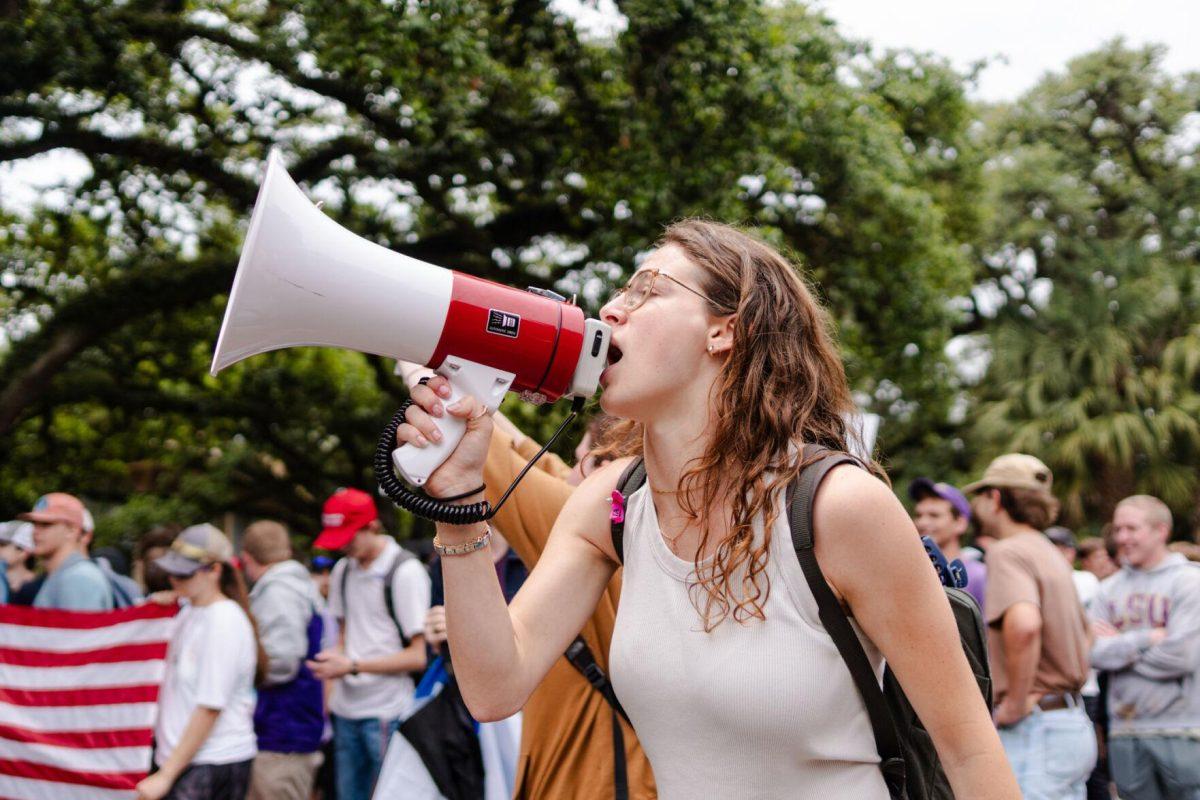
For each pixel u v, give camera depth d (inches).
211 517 701.3
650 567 54.5
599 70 374.6
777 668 49.8
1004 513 152.4
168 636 164.7
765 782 51.4
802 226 445.7
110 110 395.2
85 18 362.3
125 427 579.2
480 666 53.1
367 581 190.4
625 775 83.9
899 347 472.1
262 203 51.2
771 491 50.9
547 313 54.4
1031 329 732.7
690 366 54.7
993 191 745.0
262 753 185.2
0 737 162.2
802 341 56.1
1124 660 159.2
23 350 419.8
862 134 418.0
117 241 456.8
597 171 394.0
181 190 437.7
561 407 391.5
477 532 52.8
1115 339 685.3
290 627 187.3
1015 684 142.3
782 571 50.4
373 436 615.5
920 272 448.8
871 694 50.5
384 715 188.2
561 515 61.7
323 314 52.9
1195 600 155.8
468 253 466.9
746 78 366.0
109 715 163.3
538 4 366.6
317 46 341.1
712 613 51.4
